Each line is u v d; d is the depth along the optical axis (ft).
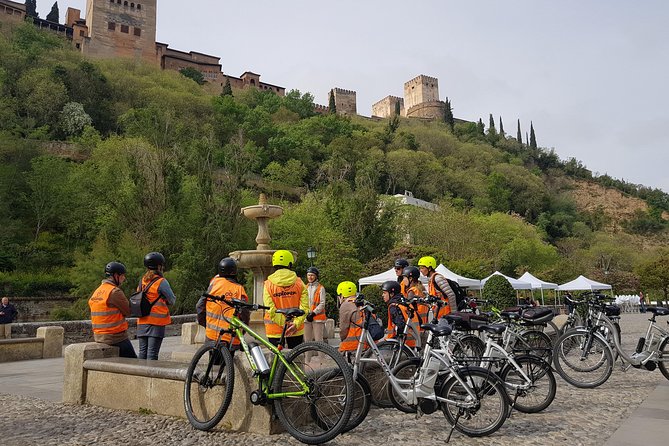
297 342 19.53
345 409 13.55
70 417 17.75
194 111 254.68
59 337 42.73
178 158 104.94
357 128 361.71
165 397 17.54
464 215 157.69
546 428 15.79
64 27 305.32
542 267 181.88
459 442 14.40
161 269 22.02
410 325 19.60
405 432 15.53
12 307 48.21
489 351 18.21
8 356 39.01
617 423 16.28
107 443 14.42
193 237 87.66
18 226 124.98
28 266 118.52
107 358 20.38
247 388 15.46
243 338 15.55
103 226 102.58
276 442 14.17
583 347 23.41
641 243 430.20
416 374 16.30
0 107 163.84
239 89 368.68
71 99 219.20
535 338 25.45
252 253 33.65
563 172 546.67
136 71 278.05
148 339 21.08
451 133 449.89
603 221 447.83
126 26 314.55
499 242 177.47
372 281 62.49
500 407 14.99
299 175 224.94
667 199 531.50
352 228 103.35
